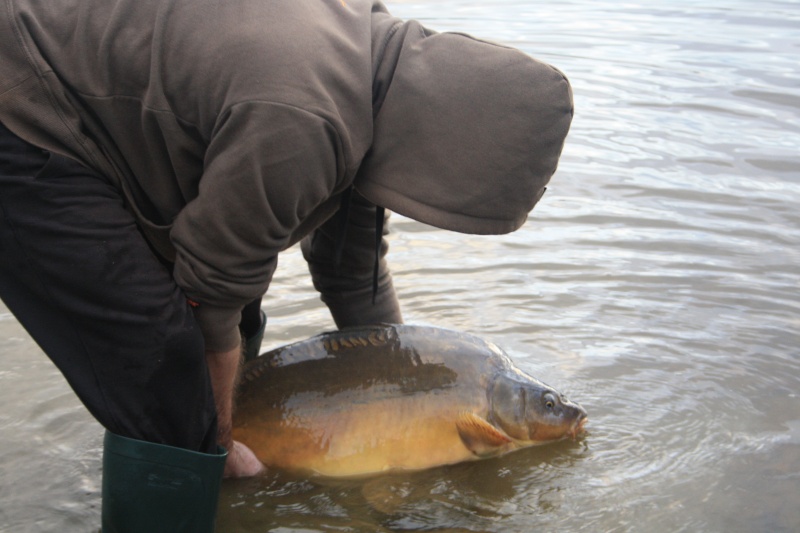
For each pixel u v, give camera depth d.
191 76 2.29
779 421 3.42
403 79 2.41
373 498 3.01
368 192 2.47
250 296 2.46
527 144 2.39
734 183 5.87
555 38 9.88
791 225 5.25
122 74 2.34
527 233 5.21
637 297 4.43
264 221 2.30
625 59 8.98
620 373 3.74
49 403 3.55
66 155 2.33
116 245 2.37
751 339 4.02
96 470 3.15
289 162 2.22
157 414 2.48
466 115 2.38
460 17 11.07
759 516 2.87
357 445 3.12
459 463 3.21
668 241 5.06
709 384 3.67
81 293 2.36
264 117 2.20
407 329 3.27
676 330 4.11
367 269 3.37
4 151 2.28
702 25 10.72
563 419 3.24
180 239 2.39
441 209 2.42
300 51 2.25
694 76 8.35
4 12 2.31
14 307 2.39
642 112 7.30
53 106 2.32
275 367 3.19
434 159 2.40
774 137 6.70
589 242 5.07
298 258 5.08
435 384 3.18
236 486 3.06
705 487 3.03
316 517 2.92
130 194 2.47
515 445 3.27
